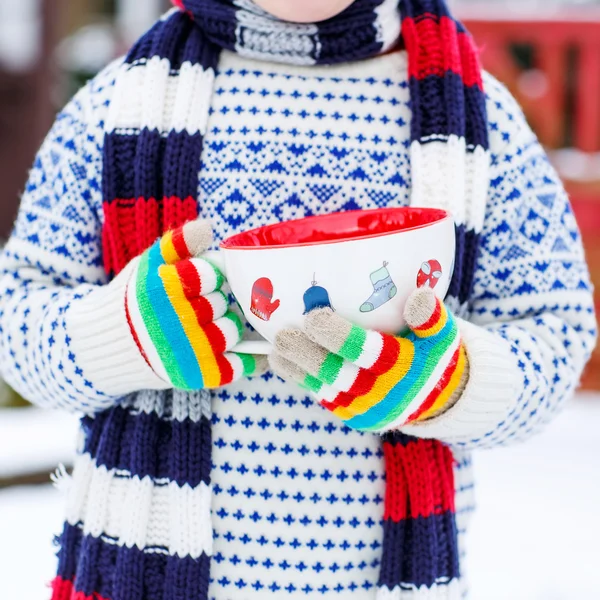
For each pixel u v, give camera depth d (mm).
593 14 5348
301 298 1203
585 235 5184
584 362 1541
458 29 1600
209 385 1315
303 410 1443
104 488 1467
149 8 9492
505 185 1525
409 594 1446
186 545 1416
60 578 1520
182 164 1477
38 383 1473
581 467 4207
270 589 1439
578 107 5492
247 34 1494
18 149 8531
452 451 1529
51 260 1529
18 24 8328
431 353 1241
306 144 1485
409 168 1508
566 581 3145
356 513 1454
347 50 1506
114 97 1523
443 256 1248
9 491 3607
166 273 1288
